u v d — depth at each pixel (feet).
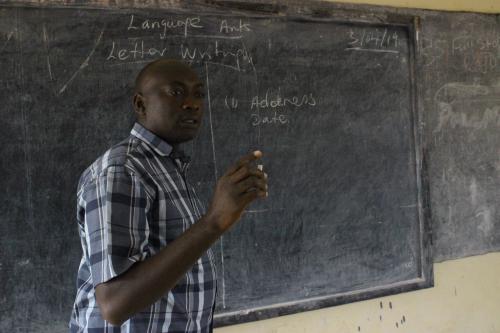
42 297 5.43
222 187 3.11
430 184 7.85
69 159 5.50
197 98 3.85
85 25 5.52
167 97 3.71
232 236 6.44
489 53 8.31
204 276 3.82
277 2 6.50
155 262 3.09
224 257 6.39
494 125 8.38
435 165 7.89
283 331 6.90
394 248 7.48
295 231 6.80
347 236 7.14
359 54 7.17
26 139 5.30
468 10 8.21
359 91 7.19
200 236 3.09
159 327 3.56
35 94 5.32
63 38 5.42
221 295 6.37
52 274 5.47
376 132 7.32
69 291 5.55
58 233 5.48
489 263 8.46
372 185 7.30
